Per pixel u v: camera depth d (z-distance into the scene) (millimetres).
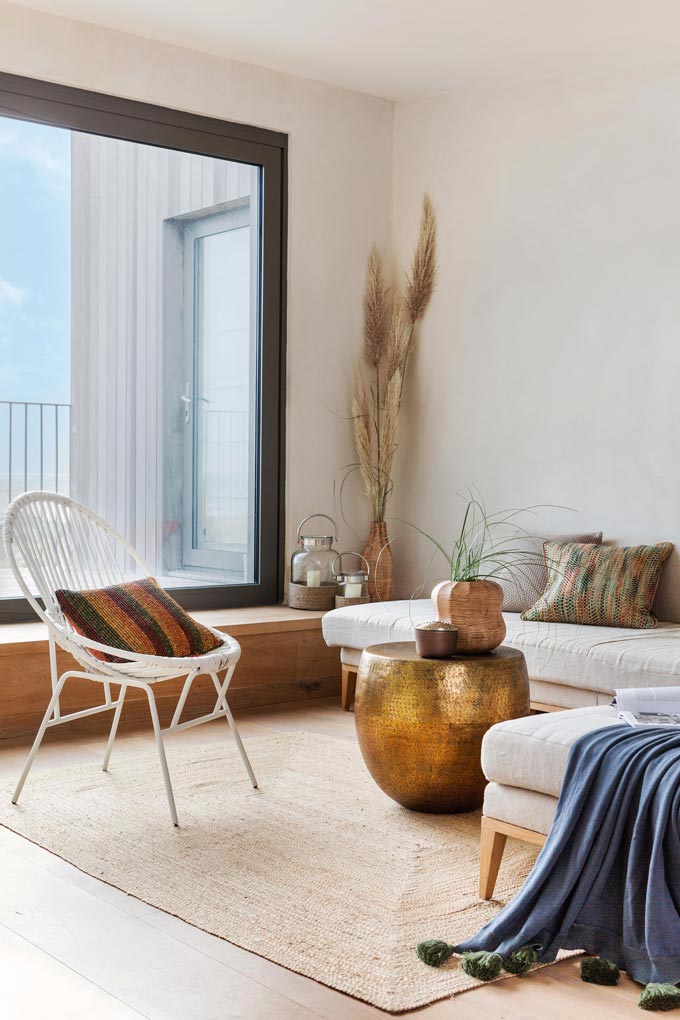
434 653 3088
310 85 5297
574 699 3639
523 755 2434
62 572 3520
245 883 2609
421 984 2092
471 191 5227
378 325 5555
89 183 4773
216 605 5129
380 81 5270
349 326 5516
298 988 2082
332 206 5426
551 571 4352
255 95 5105
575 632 3879
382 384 5617
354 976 2119
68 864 2748
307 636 4898
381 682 3102
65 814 3139
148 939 2297
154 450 5012
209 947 2262
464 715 3014
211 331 5168
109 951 2234
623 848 2227
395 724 3057
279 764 3734
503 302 5070
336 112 5406
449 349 5332
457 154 5297
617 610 4035
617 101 4586
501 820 2490
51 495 3541
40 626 4398
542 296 4898
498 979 2148
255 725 4363
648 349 4465
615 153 4594
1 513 4598
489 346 5133
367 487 5445
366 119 5527
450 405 5332
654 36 4309
